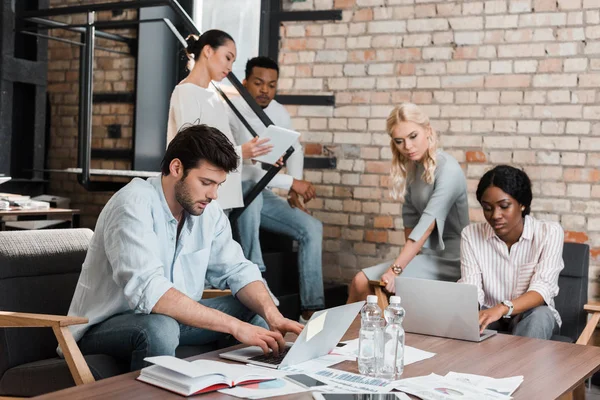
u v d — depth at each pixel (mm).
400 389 2047
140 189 2637
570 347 2766
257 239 4527
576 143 4633
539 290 3424
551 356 2600
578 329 3742
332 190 5297
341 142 5266
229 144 2572
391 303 2342
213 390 1945
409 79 5062
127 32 6137
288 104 5406
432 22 4988
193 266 2822
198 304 2486
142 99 6078
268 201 4766
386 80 5129
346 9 5238
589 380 4332
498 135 4828
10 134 5559
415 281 2906
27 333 2709
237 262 2900
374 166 5180
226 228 2959
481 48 4863
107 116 6250
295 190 4816
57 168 6438
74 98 6371
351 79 5234
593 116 4590
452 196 4152
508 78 4793
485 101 4859
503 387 2133
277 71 4887
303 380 2094
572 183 4645
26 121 5863
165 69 6070
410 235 4102
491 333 2967
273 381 2062
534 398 2055
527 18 4742
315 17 5301
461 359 2506
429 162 4148
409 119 4090
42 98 5863
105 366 2492
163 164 2656
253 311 2848
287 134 3969
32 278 2875
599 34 4566
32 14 5277
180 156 2557
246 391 1950
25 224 4930
